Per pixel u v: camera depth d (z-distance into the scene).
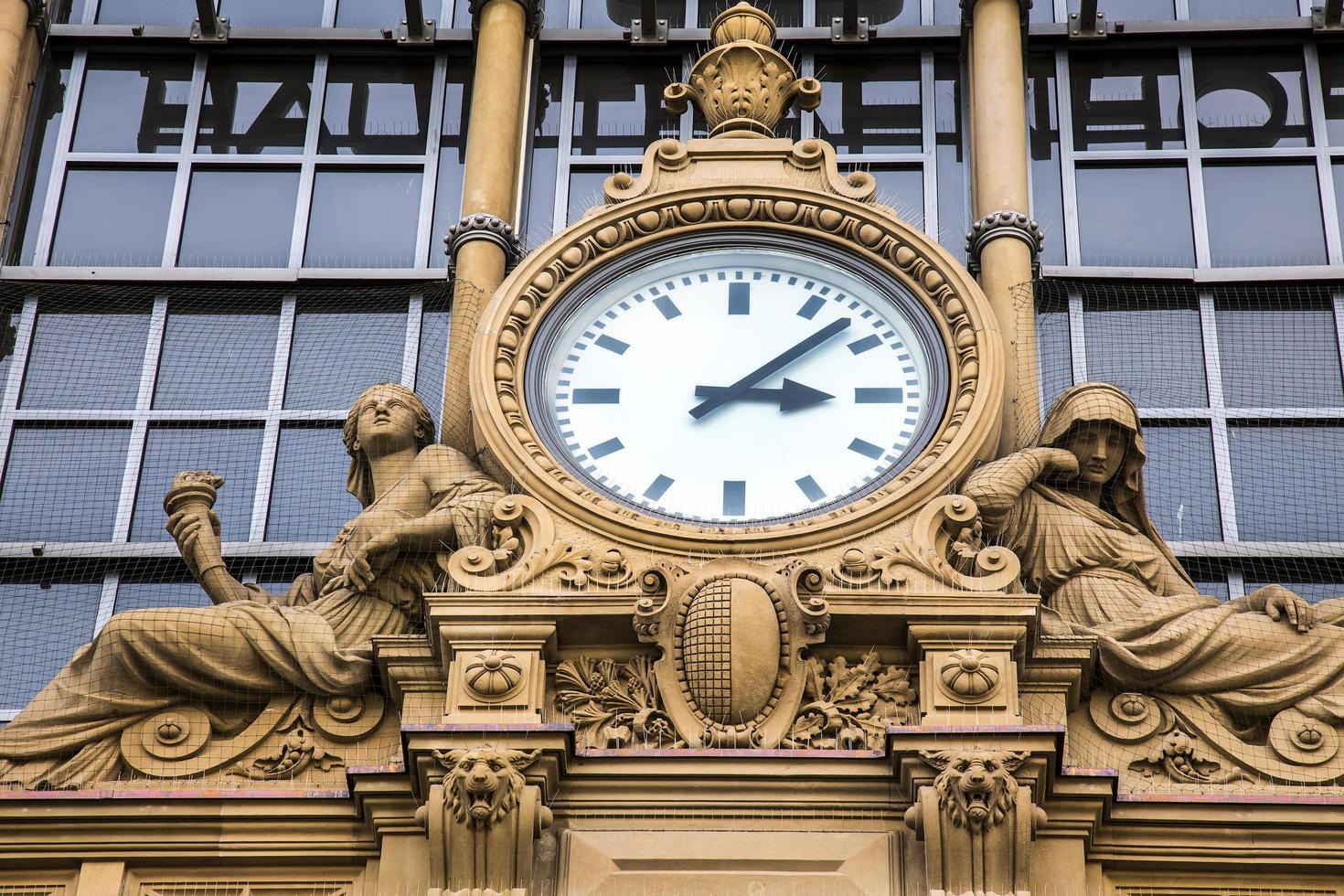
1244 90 17.11
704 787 12.26
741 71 14.95
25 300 16.31
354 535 13.48
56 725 12.97
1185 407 15.74
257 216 16.81
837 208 14.14
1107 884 12.38
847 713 12.51
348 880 12.48
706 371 13.74
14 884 12.50
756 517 13.19
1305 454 15.55
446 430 14.05
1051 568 13.40
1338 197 16.73
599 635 12.66
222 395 15.93
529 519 12.98
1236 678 12.94
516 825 12.03
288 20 17.52
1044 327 16.05
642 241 14.09
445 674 12.72
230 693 13.08
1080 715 12.94
